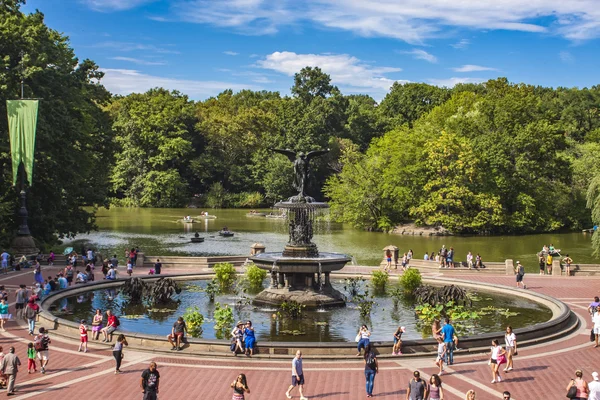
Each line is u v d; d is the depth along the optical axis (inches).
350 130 6338.6
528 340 1135.0
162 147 5772.6
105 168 2979.8
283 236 3548.2
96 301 1491.1
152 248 2928.2
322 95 7126.0
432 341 1051.3
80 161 2516.0
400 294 1621.6
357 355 1021.8
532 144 3838.6
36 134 2066.9
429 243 3250.5
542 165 3890.3
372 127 6382.9
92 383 874.8
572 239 3489.2
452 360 997.8
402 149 3973.9
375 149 4404.5
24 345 1088.2
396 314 1375.5
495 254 2800.2
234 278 1758.1
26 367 958.4
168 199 5861.2
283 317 1328.7
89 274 1792.6
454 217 3713.1
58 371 935.0
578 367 983.0
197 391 840.9
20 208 2151.8
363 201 3966.5
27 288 1609.3
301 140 5708.7
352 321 1300.4
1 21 2197.3
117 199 5846.5
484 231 3809.1
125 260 2405.3
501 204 3818.9
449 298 1459.2
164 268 2086.6
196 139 6437.0
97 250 2785.4
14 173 1991.9
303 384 850.1
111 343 1082.1
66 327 1162.6
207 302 1492.4
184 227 4028.1
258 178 6058.1
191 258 2106.3
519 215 3796.8
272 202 6102.4
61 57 2511.1
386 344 1030.4
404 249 2979.8
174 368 954.1
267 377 912.3
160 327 1231.5
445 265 2132.1
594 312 1197.1
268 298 1453.0
